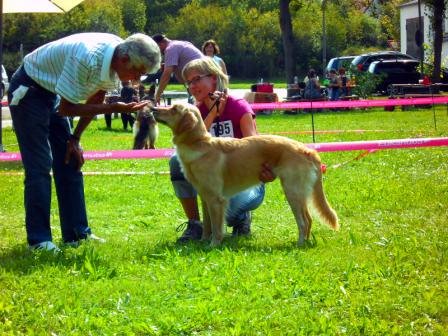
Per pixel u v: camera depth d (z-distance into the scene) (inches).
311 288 131.6
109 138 499.2
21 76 163.2
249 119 184.2
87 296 129.0
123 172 307.6
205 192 169.8
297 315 118.8
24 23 1323.8
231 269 143.2
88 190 262.5
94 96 171.3
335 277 138.9
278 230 192.4
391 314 119.8
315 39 1512.1
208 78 183.6
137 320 116.8
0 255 162.9
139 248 167.5
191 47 310.2
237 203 182.5
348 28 1653.5
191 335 112.8
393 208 215.3
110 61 154.0
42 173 167.0
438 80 882.8
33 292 131.0
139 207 232.1
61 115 162.7
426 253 154.5
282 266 146.6
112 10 1416.1
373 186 254.2
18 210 231.1
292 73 908.6
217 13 1540.4
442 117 627.2
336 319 117.6
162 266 147.2
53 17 1337.4
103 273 142.4
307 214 173.3
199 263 149.2
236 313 119.3
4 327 114.8
